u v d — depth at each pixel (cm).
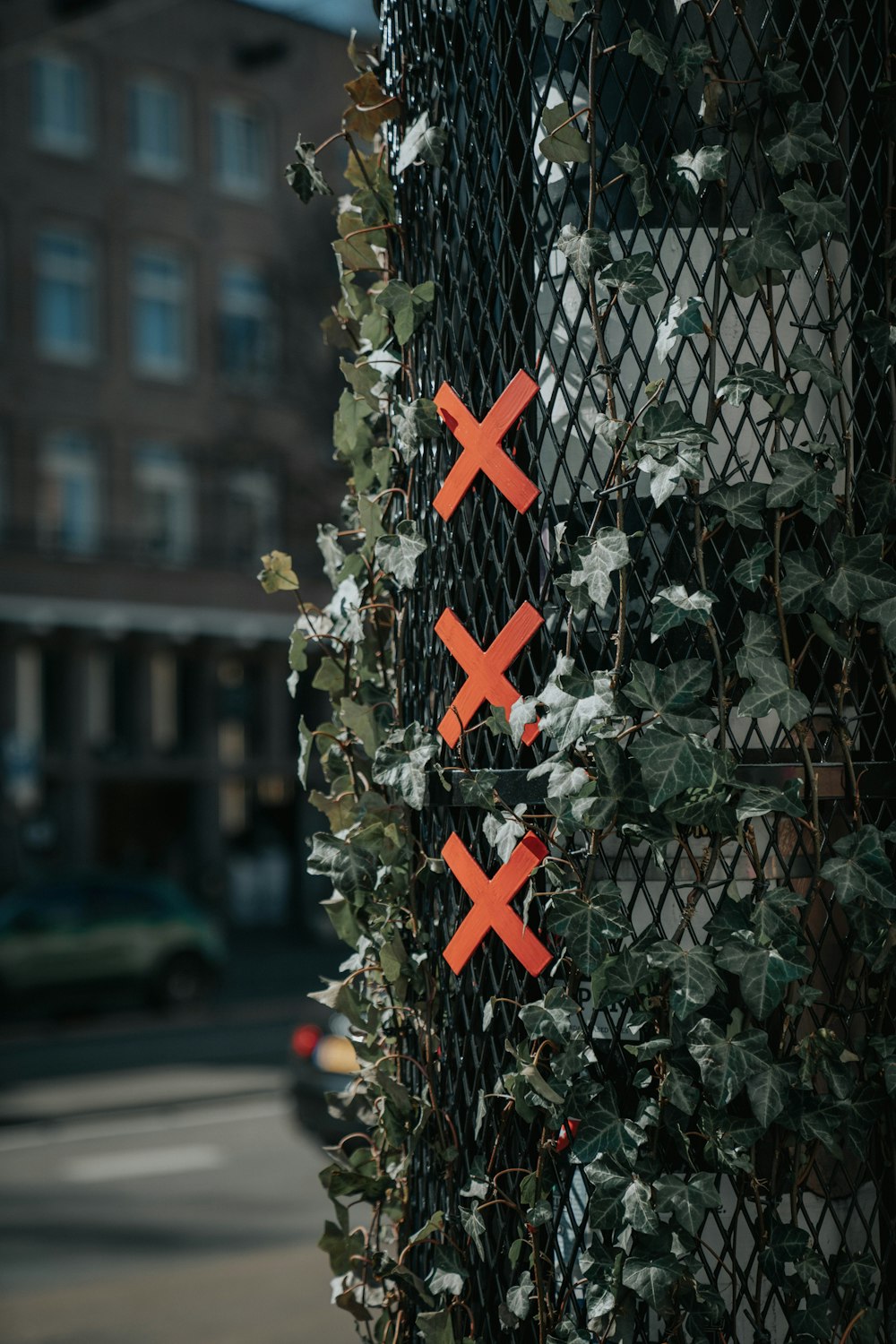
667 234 166
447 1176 176
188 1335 475
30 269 2333
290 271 2073
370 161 192
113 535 2414
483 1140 173
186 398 2475
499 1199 169
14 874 2302
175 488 2486
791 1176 161
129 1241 652
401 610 188
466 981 177
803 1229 159
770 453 165
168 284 2486
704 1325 155
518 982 169
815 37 166
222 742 2586
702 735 154
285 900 2634
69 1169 821
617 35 167
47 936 1497
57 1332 488
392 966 178
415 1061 179
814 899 165
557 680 159
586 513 168
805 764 160
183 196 2484
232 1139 898
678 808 155
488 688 170
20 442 2322
